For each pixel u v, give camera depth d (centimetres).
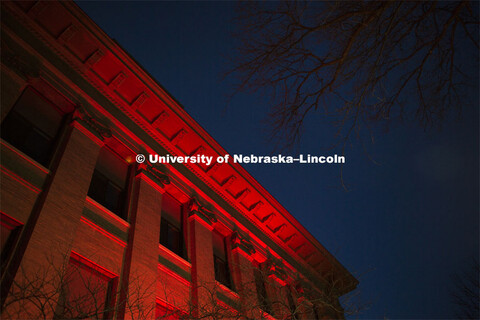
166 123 1530
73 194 978
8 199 838
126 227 1139
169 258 1241
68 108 1173
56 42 1219
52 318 739
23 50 1086
